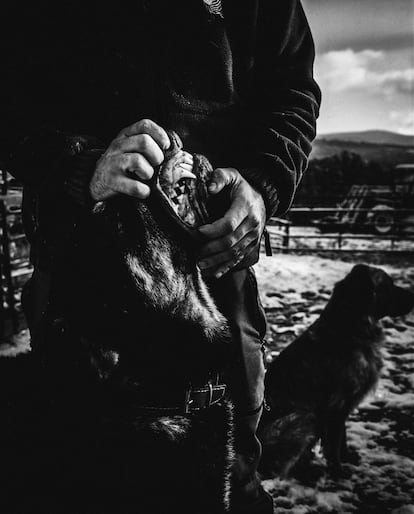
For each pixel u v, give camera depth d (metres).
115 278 0.90
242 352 1.39
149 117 1.23
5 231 5.11
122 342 0.96
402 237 11.80
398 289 3.54
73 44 1.16
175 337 0.98
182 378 1.03
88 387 1.01
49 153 1.04
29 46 1.15
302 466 3.26
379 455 3.43
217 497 1.16
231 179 1.06
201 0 1.19
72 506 1.05
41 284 1.22
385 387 4.48
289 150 1.28
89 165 0.94
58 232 1.02
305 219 15.38
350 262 10.29
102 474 1.05
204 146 1.32
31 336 1.33
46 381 1.07
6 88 1.16
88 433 1.05
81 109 1.21
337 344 3.33
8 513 1.06
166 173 0.90
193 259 0.96
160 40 1.20
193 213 0.98
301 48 1.51
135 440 1.05
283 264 9.44
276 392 3.24
